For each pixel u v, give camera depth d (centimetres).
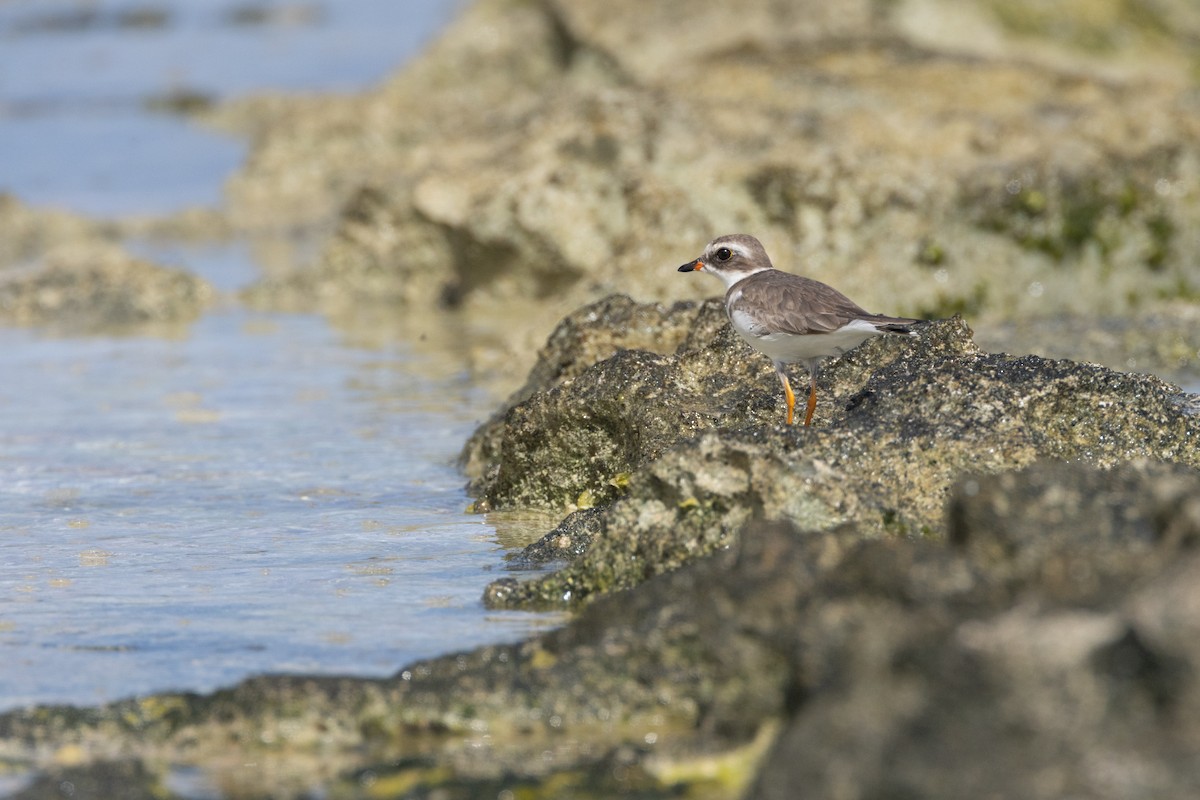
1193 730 582
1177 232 2178
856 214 2198
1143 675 600
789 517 938
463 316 2328
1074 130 2420
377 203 2506
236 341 2130
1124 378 1070
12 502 1288
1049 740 593
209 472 1388
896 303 2148
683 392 1183
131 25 6844
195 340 2144
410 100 3984
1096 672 604
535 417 1202
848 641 684
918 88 2902
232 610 980
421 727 785
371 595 1005
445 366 1905
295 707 793
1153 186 2195
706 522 953
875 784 604
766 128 2572
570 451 1205
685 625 808
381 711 790
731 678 764
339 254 2527
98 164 4088
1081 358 1794
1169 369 1736
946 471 977
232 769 756
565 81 4059
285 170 3703
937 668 625
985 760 595
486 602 977
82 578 1062
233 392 1764
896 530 941
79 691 846
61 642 922
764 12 3950
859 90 2861
